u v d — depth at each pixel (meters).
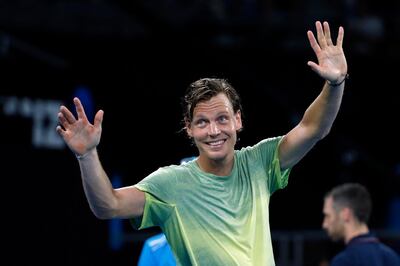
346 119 29.52
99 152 24.17
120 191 7.43
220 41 28.28
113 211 7.30
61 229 18.14
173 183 7.66
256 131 27.19
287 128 27.48
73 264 18.22
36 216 17.83
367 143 30.20
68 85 21.69
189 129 7.99
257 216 7.75
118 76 25.92
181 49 26.64
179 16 28.36
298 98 28.33
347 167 28.61
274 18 29.27
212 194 7.68
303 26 28.42
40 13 26.70
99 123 7.19
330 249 20.14
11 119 19.08
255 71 28.08
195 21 27.97
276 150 8.16
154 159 25.44
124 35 27.05
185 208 7.62
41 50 24.47
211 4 28.59
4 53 21.58
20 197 17.61
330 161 28.56
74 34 26.25
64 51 25.98
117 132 25.17
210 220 7.59
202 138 7.66
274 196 27.73
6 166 17.50
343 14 28.98
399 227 27.30
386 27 29.70
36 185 17.86
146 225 7.64
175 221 7.60
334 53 7.86
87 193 7.25
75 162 18.52
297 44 28.44
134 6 26.20
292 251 20.08
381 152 30.39
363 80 29.52
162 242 10.81
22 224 17.61
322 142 28.59
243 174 7.93
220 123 7.65
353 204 13.02
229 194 7.74
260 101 27.33
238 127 8.02
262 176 8.01
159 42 26.48
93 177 7.15
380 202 28.56
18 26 26.06
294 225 27.83
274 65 28.30
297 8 29.08
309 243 20.00
